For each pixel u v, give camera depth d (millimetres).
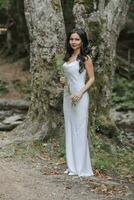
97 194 6539
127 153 9227
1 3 21719
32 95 9617
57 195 6391
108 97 9367
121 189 6914
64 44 9305
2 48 22734
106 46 9227
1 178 6953
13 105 15867
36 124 9375
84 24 9094
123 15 9539
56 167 7828
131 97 18531
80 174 7312
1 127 12148
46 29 9250
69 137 7367
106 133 9258
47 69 9273
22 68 20969
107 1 9289
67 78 7238
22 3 21203
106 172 7992
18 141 9023
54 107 9148
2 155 8352
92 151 8555
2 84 19500
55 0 9273
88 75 7211
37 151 8648
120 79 20031
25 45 21281
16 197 6211
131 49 23062
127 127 14031
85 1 9102
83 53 7152
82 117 7203
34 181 6957
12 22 21875
